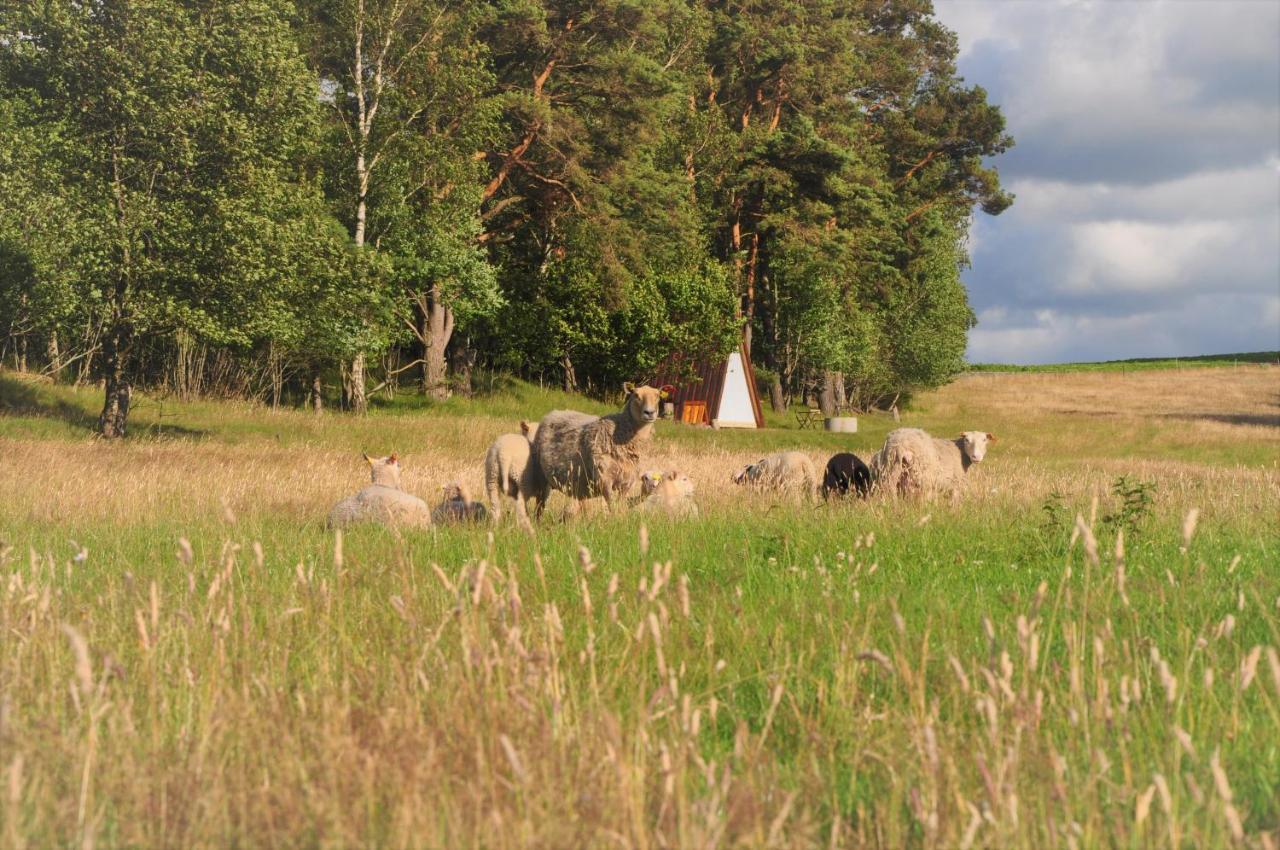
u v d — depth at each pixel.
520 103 42.62
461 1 41.84
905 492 13.98
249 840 3.20
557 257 52.47
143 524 12.41
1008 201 72.19
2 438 24.58
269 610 5.76
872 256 64.38
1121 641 5.15
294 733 3.95
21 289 28.95
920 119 70.19
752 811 3.26
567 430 13.34
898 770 3.74
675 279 52.81
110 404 28.73
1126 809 3.34
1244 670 3.27
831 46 61.91
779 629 5.51
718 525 10.28
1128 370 127.38
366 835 3.21
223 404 36.53
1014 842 3.05
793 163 58.22
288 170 31.59
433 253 40.56
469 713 3.92
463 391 48.44
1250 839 3.15
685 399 56.34
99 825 3.27
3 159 26.94
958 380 103.44
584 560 4.29
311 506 14.89
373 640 5.40
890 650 5.39
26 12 26.69
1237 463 43.19
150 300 28.11
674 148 55.88
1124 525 9.89
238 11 29.25
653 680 4.93
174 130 27.69
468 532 10.07
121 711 4.03
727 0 60.72
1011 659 5.09
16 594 5.81
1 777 3.16
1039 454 47.41
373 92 39.88
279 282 29.70
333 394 44.28
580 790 3.34
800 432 48.09
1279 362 133.75
